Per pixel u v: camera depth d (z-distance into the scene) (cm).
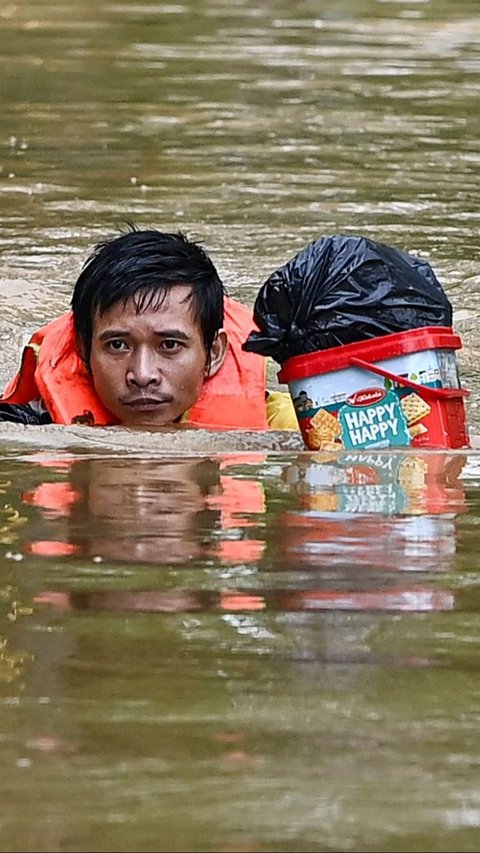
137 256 563
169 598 334
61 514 413
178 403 565
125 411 563
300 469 480
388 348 509
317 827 225
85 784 239
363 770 245
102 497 436
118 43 1644
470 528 398
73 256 873
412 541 384
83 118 1284
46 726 262
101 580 348
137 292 556
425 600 333
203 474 471
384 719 266
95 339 564
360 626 316
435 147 1188
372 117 1299
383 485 456
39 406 593
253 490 447
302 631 312
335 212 986
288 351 519
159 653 300
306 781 240
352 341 512
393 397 512
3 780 240
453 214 983
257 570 355
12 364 712
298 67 1520
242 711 267
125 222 951
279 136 1224
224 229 938
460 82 1452
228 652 299
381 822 228
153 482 458
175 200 1012
